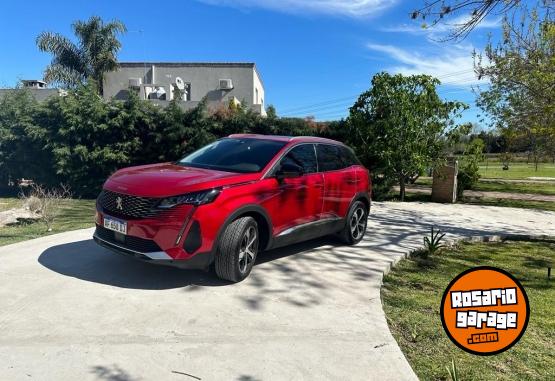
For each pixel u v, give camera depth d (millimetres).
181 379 2932
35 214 9352
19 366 3000
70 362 3072
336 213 6426
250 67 30938
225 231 4664
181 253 4336
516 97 10031
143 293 4387
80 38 25578
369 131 13156
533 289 5465
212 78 31094
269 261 5797
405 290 5117
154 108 13672
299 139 6012
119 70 30781
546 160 11648
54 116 13281
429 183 21734
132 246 4445
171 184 4469
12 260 5324
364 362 3254
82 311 3898
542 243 8398
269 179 5180
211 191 4516
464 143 15000
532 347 3797
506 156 12422
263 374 3035
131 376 2938
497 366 3422
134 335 3496
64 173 13203
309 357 3287
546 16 7977
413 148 13133
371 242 7277
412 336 3791
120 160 13211
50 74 25266
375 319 4031
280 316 3994
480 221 10367
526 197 16406
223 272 4703
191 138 13328
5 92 14359
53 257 5484
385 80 13133
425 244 7289
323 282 5012
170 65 31016
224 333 3600
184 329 3637
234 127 14000
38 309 3906
